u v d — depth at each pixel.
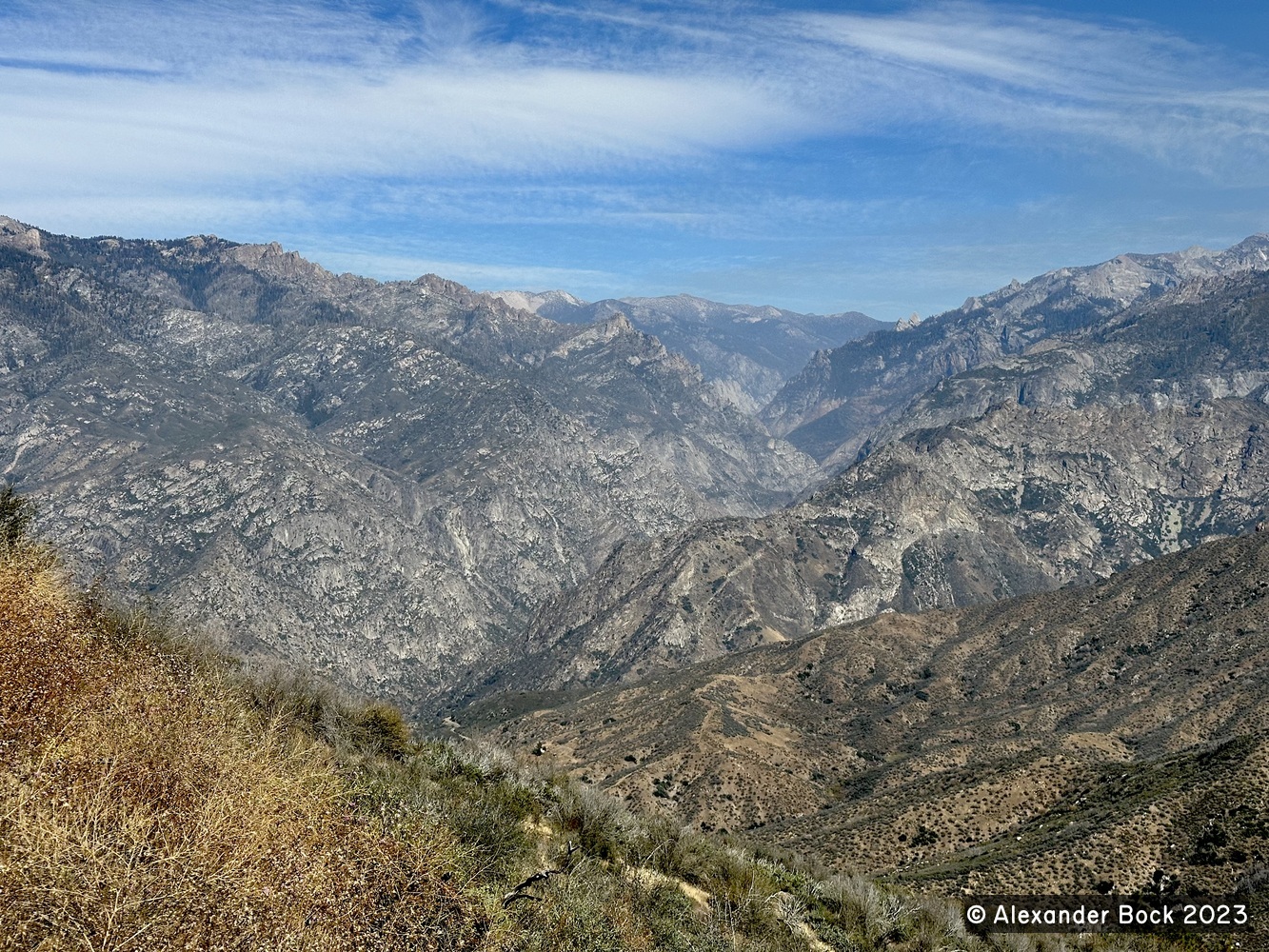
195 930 7.07
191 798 8.18
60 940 6.66
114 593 16.55
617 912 14.45
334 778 11.60
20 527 16.05
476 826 14.05
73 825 7.11
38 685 9.20
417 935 9.36
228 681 15.15
